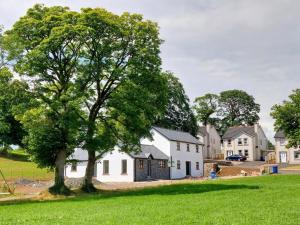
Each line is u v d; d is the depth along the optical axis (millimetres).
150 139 44719
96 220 19219
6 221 19781
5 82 36812
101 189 45156
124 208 24312
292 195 30750
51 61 38750
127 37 40562
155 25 41312
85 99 38406
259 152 127125
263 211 21031
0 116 36969
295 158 103938
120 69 39406
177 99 101500
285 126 55625
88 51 39656
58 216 21250
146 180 68125
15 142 40000
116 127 43844
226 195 31594
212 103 152250
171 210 22312
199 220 18203
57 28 36688
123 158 66625
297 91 56562
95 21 38156
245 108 152875
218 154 126312
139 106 40062
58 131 38625
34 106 37469
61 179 39625
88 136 38656
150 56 40438
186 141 80500
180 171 77625
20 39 37969
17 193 44219
